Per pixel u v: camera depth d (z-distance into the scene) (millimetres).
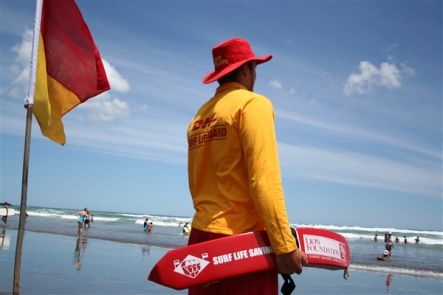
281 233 1936
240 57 2418
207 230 2172
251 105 2154
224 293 2148
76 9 4559
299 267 1963
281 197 1979
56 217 65625
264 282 2080
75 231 33000
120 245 23031
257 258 2043
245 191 2160
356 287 12672
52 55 4523
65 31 4566
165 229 53781
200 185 2346
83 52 4551
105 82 4586
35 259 13617
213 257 2041
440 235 83000
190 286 2018
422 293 12625
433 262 27359
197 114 2521
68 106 4504
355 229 90625
